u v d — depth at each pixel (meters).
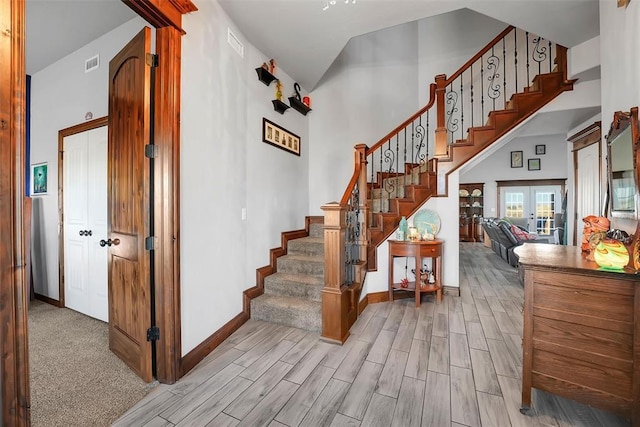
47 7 2.35
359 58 4.61
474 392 1.69
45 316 2.94
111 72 2.17
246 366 1.98
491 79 4.25
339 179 4.48
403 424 1.44
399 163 4.95
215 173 2.30
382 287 3.37
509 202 8.73
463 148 3.49
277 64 3.47
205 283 2.16
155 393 1.69
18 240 0.99
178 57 1.83
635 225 1.64
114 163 2.12
